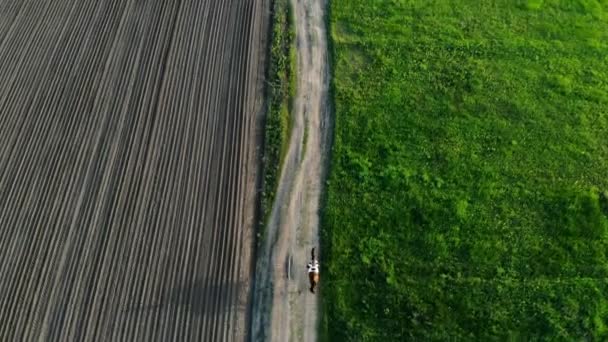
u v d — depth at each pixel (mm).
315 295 15547
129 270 16125
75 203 17578
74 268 16234
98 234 16891
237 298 15602
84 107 19969
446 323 14914
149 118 19625
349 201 17250
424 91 19844
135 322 15203
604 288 15312
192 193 17703
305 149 18641
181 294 15648
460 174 17688
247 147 18844
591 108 19141
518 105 19266
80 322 15258
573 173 17609
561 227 16484
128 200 17578
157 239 16734
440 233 16469
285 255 16328
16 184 18031
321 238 16609
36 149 18875
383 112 19312
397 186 17453
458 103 19438
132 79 20781
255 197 17672
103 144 18953
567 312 14961
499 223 16594
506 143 18359
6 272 16219
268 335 14945
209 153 18672
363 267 15906
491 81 19969
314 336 14922
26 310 15508
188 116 19656
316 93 20156
